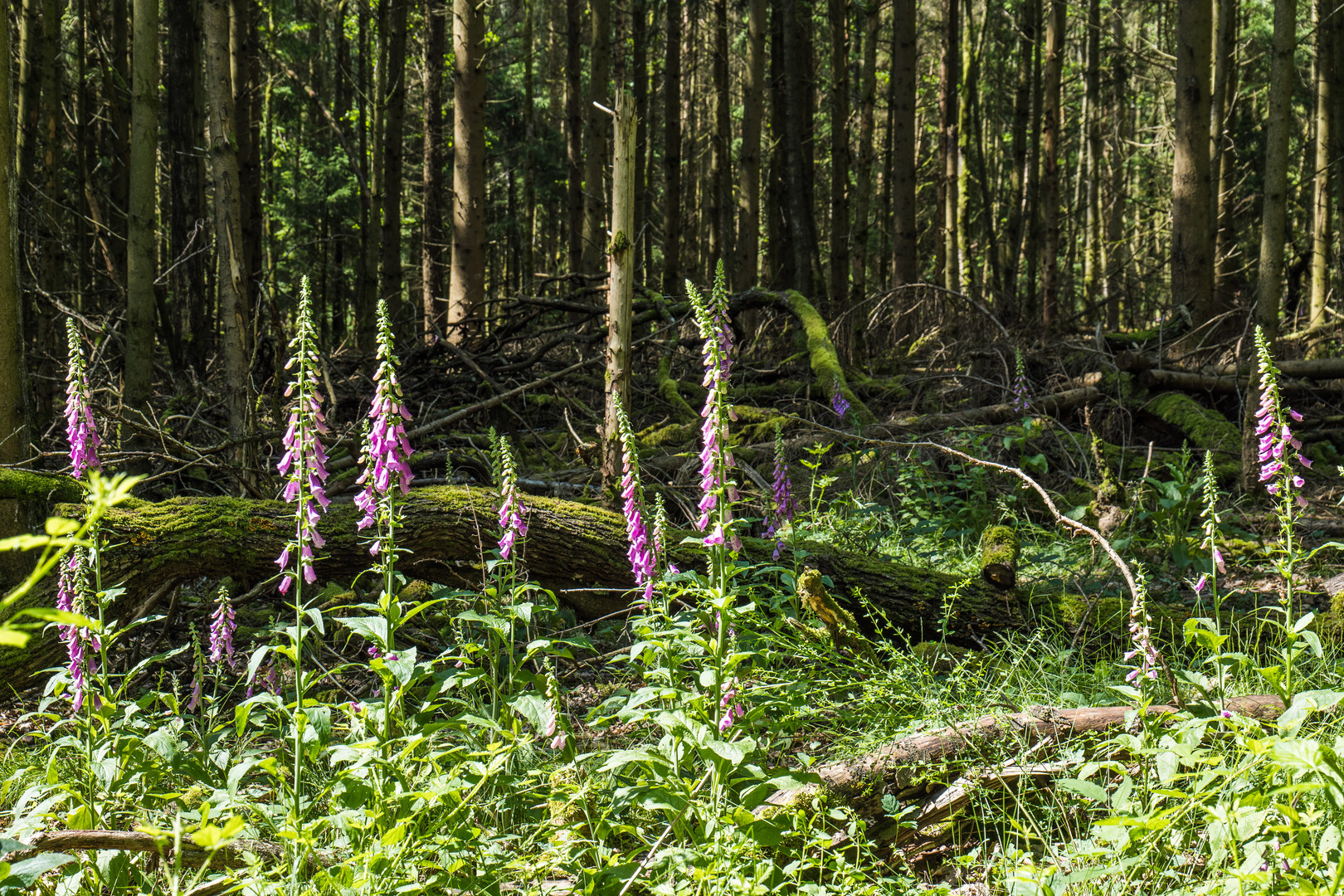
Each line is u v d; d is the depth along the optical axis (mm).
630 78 26141
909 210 17516
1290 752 2428
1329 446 9344
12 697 5137
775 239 21391
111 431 8062
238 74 15047
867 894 3000
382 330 3537
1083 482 8109
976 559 6781
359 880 2750
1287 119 8398
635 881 3096
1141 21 25578
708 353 3535
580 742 4621
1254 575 6547
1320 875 2465
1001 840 3371
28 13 12469
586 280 14055
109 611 5281
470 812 3359
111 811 3574
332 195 25125
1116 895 2959
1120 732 3674
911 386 12172
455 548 5793
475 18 13867
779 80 21109
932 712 4203
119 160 15172
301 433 3383
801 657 4793
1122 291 18797
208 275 17094
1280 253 8453
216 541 5398
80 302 14820
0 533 5676
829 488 8680
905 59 17266
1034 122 23234
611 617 6223
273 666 5391
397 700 3480
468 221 14031
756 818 3125
